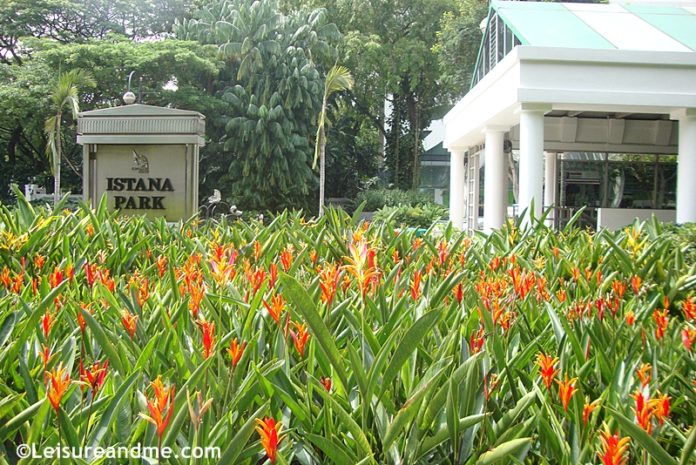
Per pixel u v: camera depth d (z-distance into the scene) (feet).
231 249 10.02
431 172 122.93
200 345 5.79
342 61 99.09
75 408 4.58
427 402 4.46
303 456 4.58
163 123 23.98
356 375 4.35
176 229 13.78
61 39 86.38
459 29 82.28
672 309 9.64
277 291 7.39
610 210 47.39
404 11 101.76
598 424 4.94
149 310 7.26
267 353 5.99
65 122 83.66
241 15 86.74
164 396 3.89
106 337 5.09
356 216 13.69
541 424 4.53
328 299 6.10
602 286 9.15
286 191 87.86
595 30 34.50
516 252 11.71
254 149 84.84
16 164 95.55
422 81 106.93
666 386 5.29
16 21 82.84
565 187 50.70
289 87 86.38
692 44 32.19
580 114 45.75
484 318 5.91
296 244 11.39
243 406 4.62
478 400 4.75
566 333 6.01
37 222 11.59
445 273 9.87
